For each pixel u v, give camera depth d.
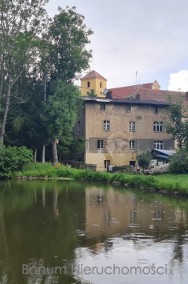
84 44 57.16
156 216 19.73
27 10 50.03
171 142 62.25
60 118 52.44
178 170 40.91
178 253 12.98
